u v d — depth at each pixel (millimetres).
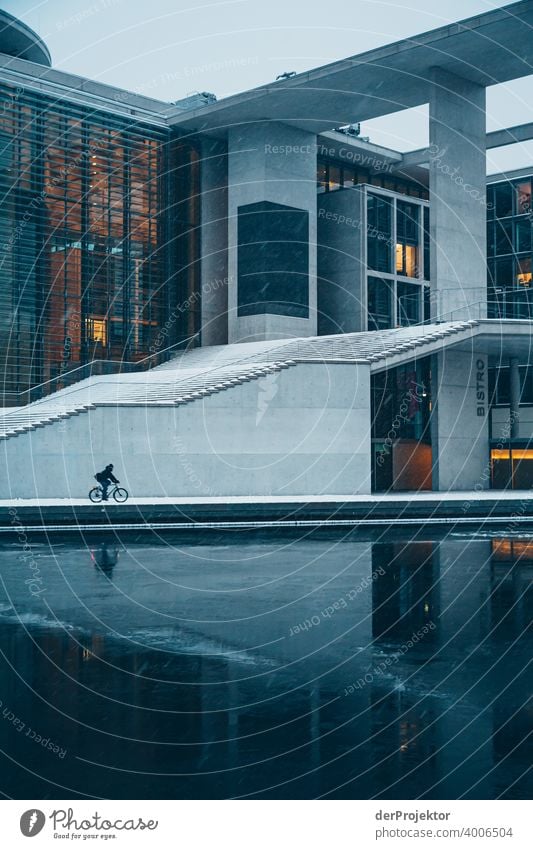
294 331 45812
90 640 10148
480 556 18156
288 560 17406
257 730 6773
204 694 7824
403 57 38438
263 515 25828
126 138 44125
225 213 48062
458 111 40656
